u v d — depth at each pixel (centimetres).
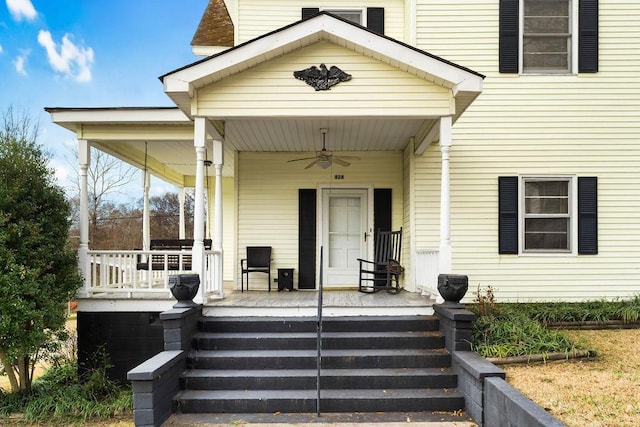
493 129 812
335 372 508
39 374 816
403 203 888
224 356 525
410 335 559
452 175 811
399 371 512
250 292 824
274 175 900
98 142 768
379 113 596
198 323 582
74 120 715
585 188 802
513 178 806
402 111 595
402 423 441
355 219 907
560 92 809
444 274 571
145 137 747
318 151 892
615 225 802
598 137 806
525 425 342
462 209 809
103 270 680
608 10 809
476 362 463
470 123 813
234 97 597
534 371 512
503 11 807
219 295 692
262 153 901
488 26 810
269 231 894
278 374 503
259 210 896
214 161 707
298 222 896
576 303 775
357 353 532
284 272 874
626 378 484
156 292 696
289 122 690
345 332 581
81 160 731
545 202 816
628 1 807
